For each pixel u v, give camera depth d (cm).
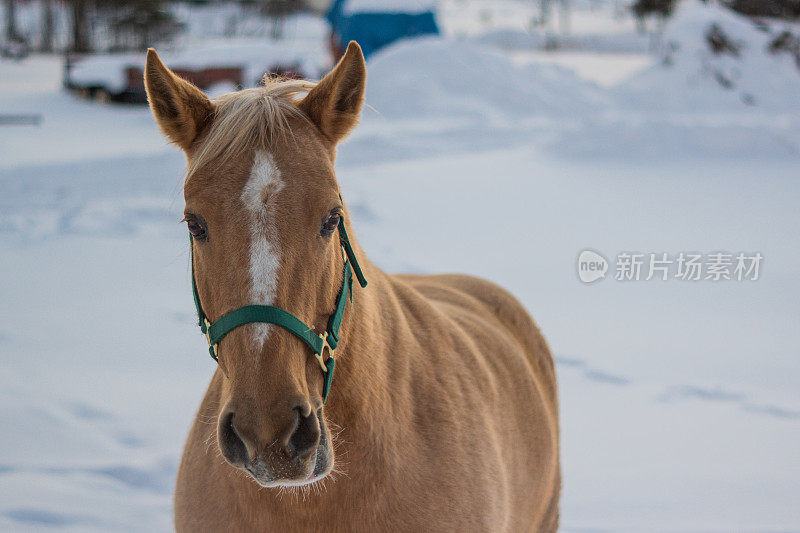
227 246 161
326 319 174
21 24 5622
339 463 181
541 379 322
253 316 157
